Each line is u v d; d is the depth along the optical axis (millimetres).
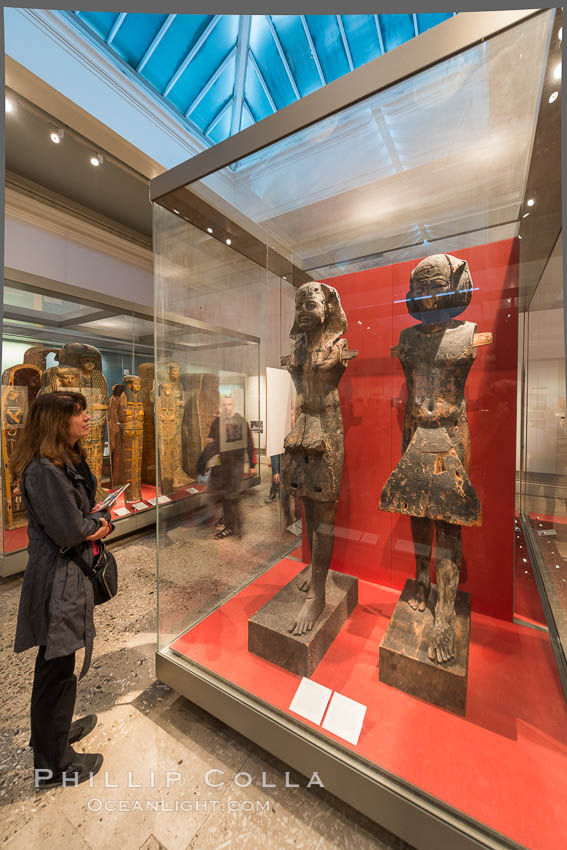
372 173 1605
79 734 1541
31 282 3111
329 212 1788
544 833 995
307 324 1665
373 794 1149
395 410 1867
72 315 3502
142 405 4309
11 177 3387
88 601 1280
